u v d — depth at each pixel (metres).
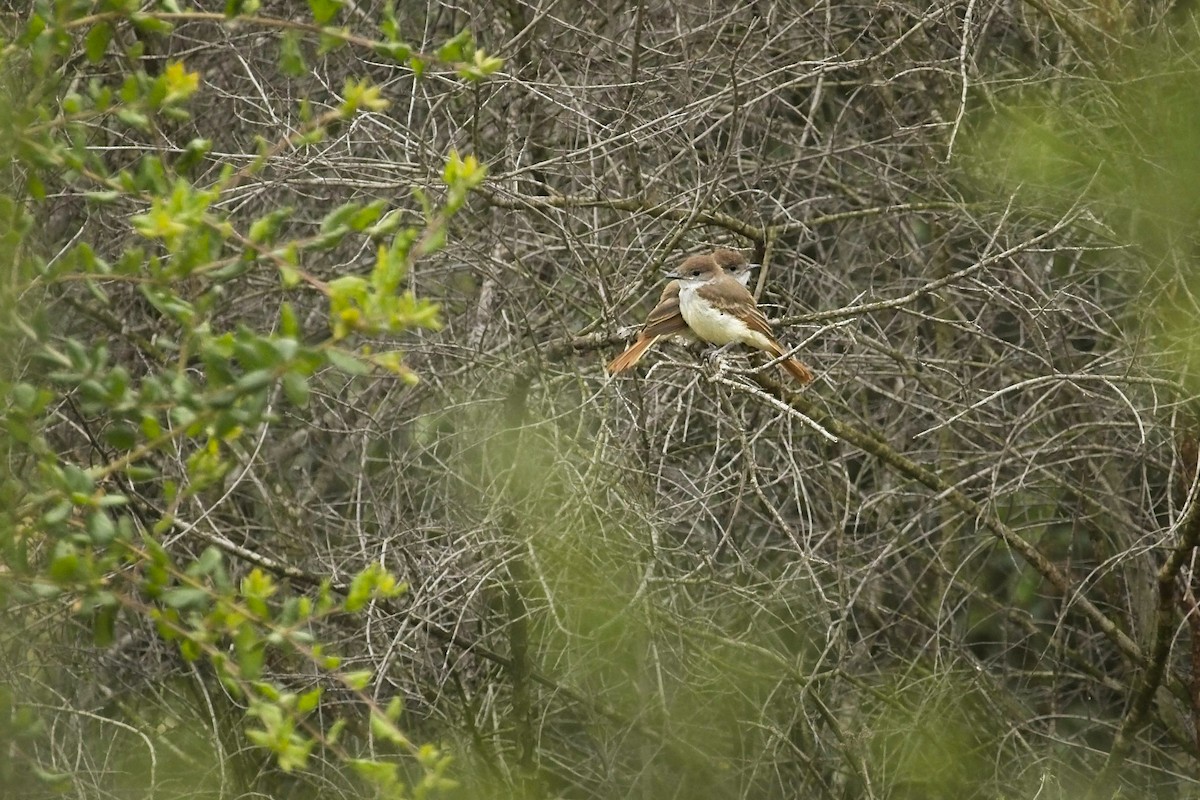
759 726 12.80
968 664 14.10
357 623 13.58
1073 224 12.16
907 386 14.52
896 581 14.15
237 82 13.98
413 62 6.67
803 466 13.09
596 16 14.03
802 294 14.67
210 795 12.34
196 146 6.68
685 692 13.80
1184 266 10.56
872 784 13.09
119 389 6.04
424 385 13.48
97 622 6.33
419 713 13.16
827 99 15.20
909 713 13.30
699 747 13.97
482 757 12.93
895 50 13.75
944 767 13.37
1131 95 10.97
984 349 14.23
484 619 13.12
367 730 12.82
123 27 11.84
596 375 12.84
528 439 12.38
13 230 6.41
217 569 6.31
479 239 13.46
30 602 7.12
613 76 13.02
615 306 11.85
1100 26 12.54
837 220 14.06
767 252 12.54
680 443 13.59
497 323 13.42
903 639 14.39
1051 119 12.37
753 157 14.14
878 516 14.26
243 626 6.23
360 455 13.40
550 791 14.33
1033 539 14.98
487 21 13.88
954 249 15.05
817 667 12.32
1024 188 12.46
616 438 12.05
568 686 13.66
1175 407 10.74
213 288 6.91
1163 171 9.03
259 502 13.90
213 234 6.21
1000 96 13.86
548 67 13.44
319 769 12.95
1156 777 14.57
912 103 14.83
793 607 14.48
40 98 7.05
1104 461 14.09
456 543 12.40
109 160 13.22
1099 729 14.80
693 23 13.86
